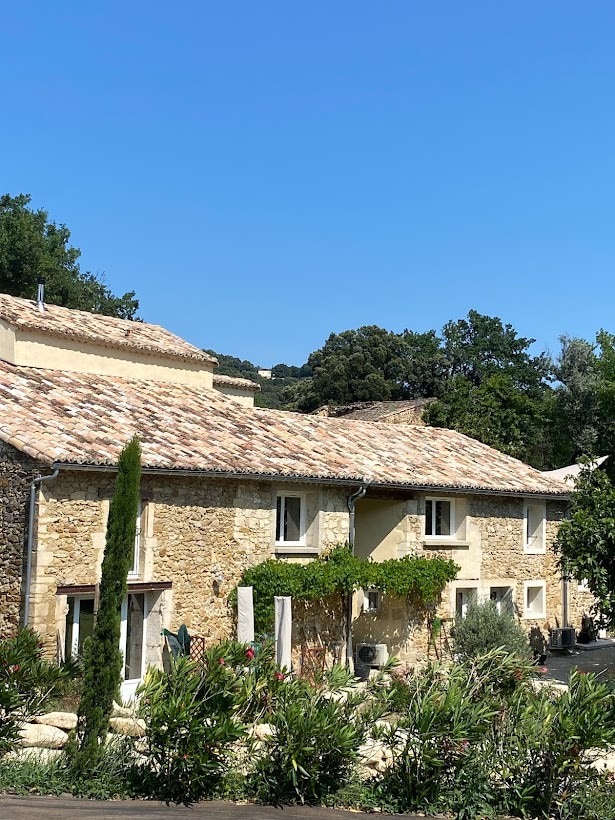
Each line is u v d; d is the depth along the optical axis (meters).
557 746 11.30
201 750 11.38
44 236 51.00
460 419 47.59
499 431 48.84
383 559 24.36
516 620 24.61
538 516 28.34
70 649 17.00
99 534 17.42
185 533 19.05
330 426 26.66
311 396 69.00
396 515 24.30
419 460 26.02
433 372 70.56
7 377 20.52
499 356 71.94
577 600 29.30
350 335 73.38
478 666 12.88
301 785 11.53
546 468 51.31
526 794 11.30
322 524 22.02
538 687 15.47
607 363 42.75
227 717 11.62
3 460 16.95
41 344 22.64
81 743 11.93
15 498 16.77
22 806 10.47
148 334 26.83
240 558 20.19
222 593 19.72
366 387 68.00
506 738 11.80
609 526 20.27
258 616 19.94
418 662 23.47
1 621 16.59
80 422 18.95
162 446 19.22
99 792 11.25
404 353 72.81
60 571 16.72
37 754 12.46
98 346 23.95
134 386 23.38
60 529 16.80
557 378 52.59
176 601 18.72
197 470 18.66
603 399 41.59
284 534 21.80
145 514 18.36
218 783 11.64
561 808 11.25
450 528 25.84
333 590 20.97
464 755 11.62
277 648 18.84
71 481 17.06
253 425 23.70
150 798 11.29
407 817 11.09
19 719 13.02
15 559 16.62
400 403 50.06
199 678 11.85
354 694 12.48
